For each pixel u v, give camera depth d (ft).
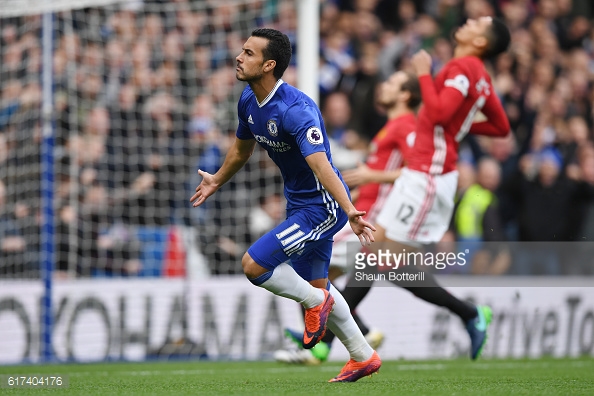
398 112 78.13
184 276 102.99
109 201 105.91
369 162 78.64
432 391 45.27
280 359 76.89
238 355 92.38
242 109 49.57
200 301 92.27
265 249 47.52
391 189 75.20
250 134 51.08
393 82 78.13
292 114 46.57
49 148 90.17
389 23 140.46
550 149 135.03
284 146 48.03
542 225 126.72
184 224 108.88
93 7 112.88
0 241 103.45
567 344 100.89
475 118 74.84
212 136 112.47
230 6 121.39
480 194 114.21
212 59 119.14
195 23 119.75
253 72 46.80
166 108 113.39
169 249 102.94
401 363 83.71
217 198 109.29
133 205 106.93
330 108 126.00
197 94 116.16
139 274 102.12
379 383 51.34
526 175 129.18
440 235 72.08
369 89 130.31
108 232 102.94
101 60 112.37
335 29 134.21
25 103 107.86
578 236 127.34
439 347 96.12
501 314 97.09
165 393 44.14
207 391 45.29
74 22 110.83
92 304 89.56
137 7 116.26
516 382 54.29
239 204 109.91
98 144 107.86
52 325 88.22
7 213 104.22
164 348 90.89
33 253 102.78
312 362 75.92
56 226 102.22
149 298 90.94
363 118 128.98
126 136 110.22
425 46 141.69
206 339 91.91
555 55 149.59
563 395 43.32
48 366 79.97
